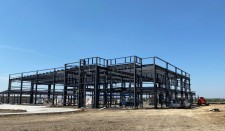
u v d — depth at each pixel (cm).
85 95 4316
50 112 2605
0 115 2153
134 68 4122
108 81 4803
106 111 3222
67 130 1344
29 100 6550
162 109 3856
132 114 2698
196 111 3394
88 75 4678
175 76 5366
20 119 1955
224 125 1705
